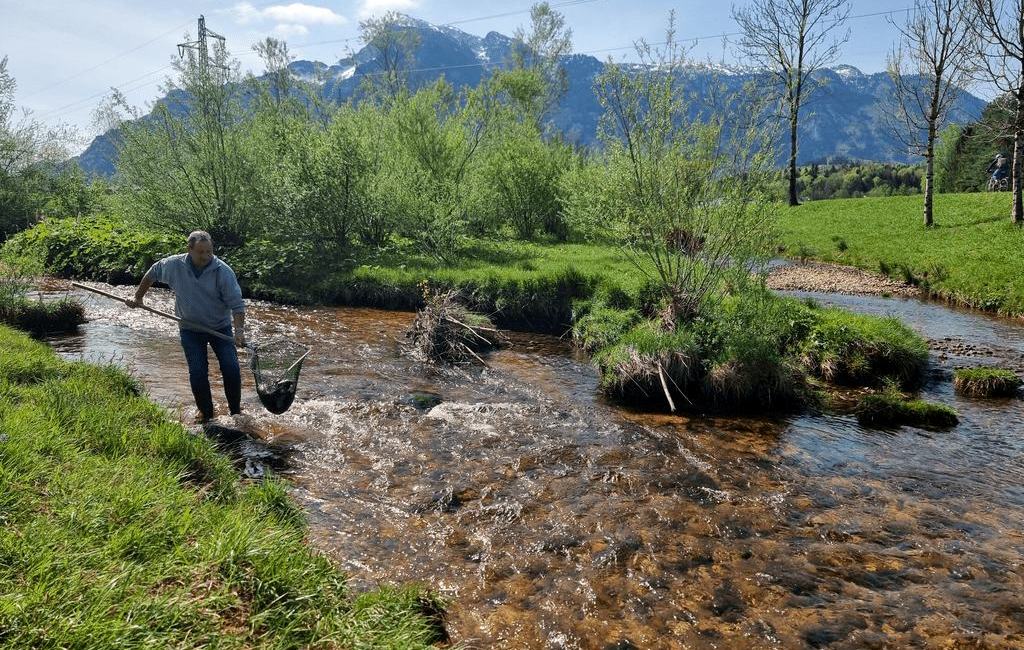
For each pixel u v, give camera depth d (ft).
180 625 9.81
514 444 24.06
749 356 31.17
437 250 66.44
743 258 36.17
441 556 16.20
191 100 64.08
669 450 24.29
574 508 19.07
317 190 63.82
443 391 30.58
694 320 35.47
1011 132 92.89
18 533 10.91
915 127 102.83
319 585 12.10
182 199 64.18
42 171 107.04
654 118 34.94
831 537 18.04
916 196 141.49
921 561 16.92
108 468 14.65
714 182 35.22
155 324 41.81
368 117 73.36
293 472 20.47
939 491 21.43
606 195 38.17
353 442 23.39
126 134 64.90
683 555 16.75
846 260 88.69
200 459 18.01
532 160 91.56
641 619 14.05
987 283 60.95
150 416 20.35
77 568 10.36
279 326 43.34
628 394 31.17
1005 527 18.98
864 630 13.96
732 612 14.44
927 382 35.14
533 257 68.49
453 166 82.99
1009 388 33.06
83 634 8.81
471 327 39.99
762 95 34.60
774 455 24.34
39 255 60.44
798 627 13.98
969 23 88.79
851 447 25.53
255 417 25.03
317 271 58.23
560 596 14.73
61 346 34.83
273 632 10.40
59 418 17.13
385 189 66.33
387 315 48.80
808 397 31.42
